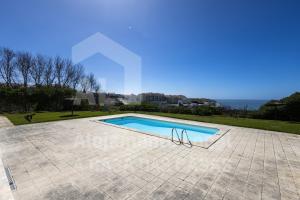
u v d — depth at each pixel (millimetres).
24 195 2586
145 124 11617
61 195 2592
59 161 4039
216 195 2627
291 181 3131
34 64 20750
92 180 3100
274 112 11102
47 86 20453
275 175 3375
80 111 17516
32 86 19766
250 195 2645
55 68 22625
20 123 9398
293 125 8922
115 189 2787
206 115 13516
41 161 4039
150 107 17438
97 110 19328
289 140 6074
